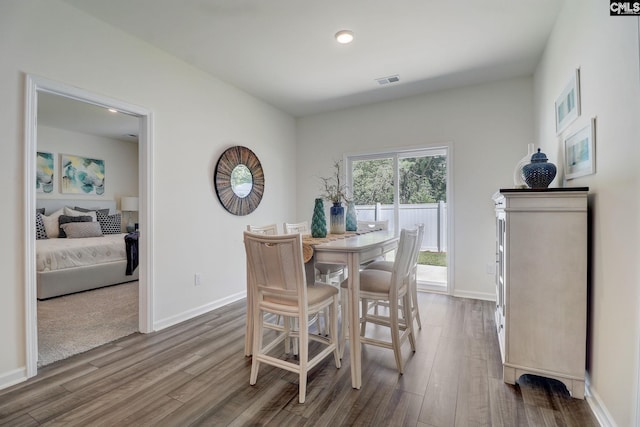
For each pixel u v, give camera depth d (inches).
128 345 96.8
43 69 80.0
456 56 116.6
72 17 86.1
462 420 61.7
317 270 112.8
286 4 86.2
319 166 184.5
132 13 89.6
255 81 138.9
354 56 116.3
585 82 71.4
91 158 224.5
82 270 160.7
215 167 134.3
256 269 74.7
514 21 94.6
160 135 110.8
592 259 67.9
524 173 80.9
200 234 127.2
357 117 172.2
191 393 71.4
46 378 77.3
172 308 115.3
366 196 174.7
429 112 153.3
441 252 156.6
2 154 73.0
